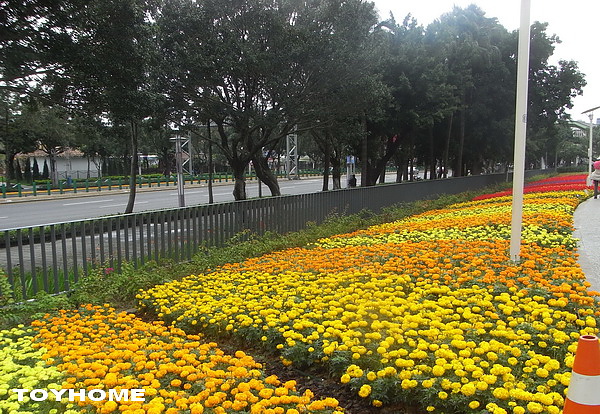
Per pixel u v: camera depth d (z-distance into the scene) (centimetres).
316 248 955
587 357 244
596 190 1587
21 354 420
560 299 475
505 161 3916
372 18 1432
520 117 664
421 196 2069
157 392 355
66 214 1992
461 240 873
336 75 1320
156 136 3903
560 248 745
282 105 1352
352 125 1755
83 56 942
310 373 422
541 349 394
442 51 2102
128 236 786
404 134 2288
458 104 2441
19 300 599
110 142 4138
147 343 455
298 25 1305
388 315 470
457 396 326
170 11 1204
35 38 871
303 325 451
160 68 1188
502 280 559
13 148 3600
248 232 1041
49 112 2938
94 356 409
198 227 919
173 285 677
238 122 1444
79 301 620
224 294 607
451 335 412
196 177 4609
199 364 397
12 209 2220
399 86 1898
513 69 2573
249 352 478
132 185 1609
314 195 1302
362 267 689
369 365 385
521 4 658
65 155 5122
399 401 352
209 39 1216
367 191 1608
